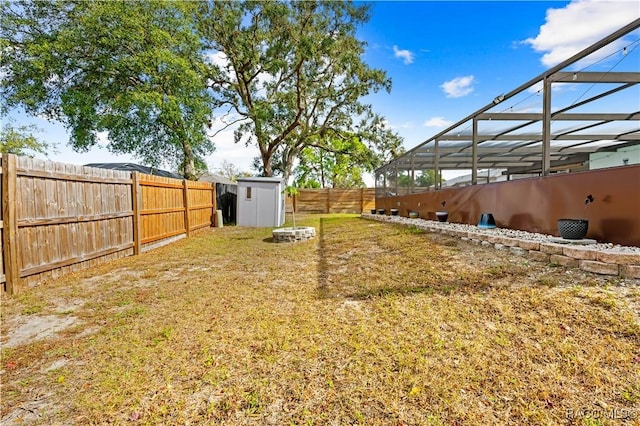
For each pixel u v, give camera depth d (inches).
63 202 170.4
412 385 70.1
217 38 514.0
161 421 62.7
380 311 110.2
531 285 115.5
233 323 107.2
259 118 549.0
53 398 70.7
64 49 350.9
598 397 62.9
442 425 58.8
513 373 71.6
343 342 90.0
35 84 381.4
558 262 132.0
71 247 176.6
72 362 85.5
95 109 389.7
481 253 166.4
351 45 546.3
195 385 73.7
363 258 191.5
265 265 195.3
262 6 492.1
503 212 219.8
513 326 91.0
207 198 418.9
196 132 439.2
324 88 585.0
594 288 105.3
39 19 368.5
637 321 84.0
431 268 152.2
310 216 625.9
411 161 406.3
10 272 139.4
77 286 153.4
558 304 98.6
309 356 83.9
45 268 158.6
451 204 297.1
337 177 1008.2
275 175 735.1
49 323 111.3
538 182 185.6
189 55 437.4
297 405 66.0
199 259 218.1
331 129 645.3
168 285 155.6
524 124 274.2
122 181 223.9
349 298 125.8
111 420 63.5
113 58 370.6
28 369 82.4
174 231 305.1
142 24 362.3
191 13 458.3
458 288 122.9
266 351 87.3
